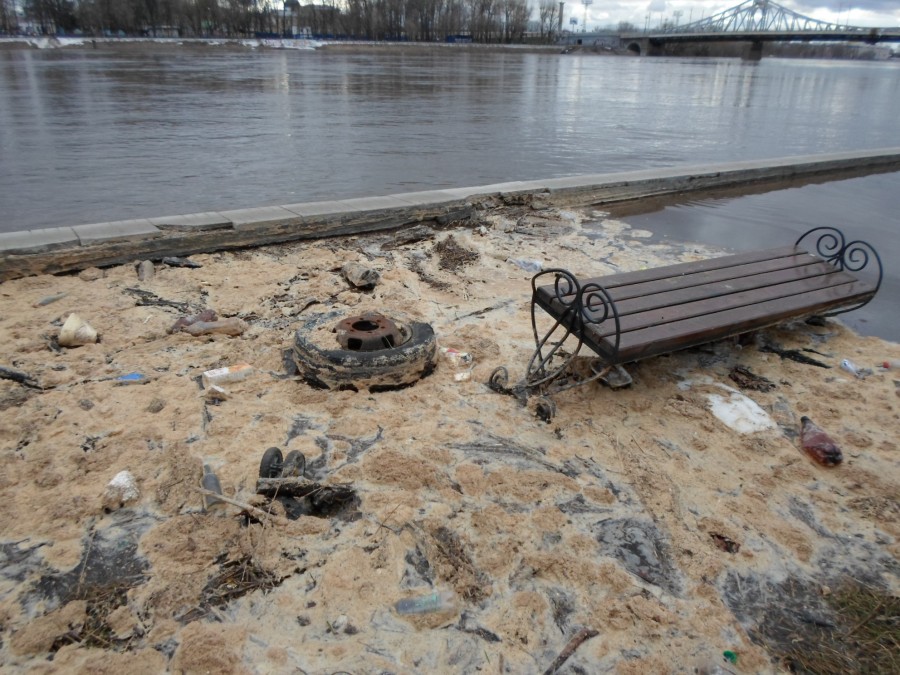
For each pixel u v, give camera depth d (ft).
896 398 15.21
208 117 68.03
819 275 18.06
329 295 20.30
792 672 8.52
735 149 57.57
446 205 28.58
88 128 58.54
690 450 13.03
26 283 20.36
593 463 12.48
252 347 16.67
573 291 15.17
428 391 14.78
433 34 385.91
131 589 9.27
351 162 46.55
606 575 9.82
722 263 18.17
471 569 9.85
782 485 12.14
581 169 46.52
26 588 9.26
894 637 9.00
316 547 10.12
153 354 16.17
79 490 11.15
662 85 140.36
